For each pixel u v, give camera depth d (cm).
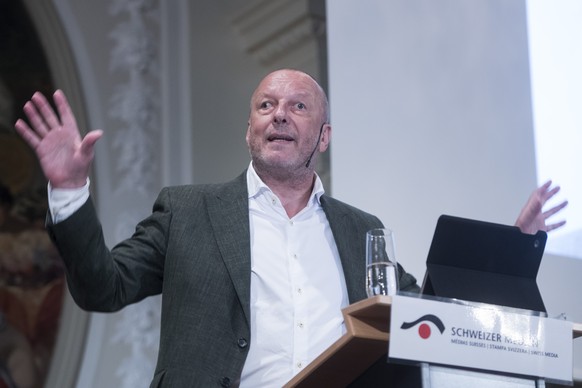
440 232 342
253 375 384
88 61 1448
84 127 1423
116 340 1381
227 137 1401
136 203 1427
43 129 367
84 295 378
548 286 630
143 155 1443
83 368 1367
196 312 378
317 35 1294
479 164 675
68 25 1446
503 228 352
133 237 419
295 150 437
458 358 307
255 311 396
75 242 366
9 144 1488
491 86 685
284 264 416
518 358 320
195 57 1468
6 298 1439
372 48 760
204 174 1420
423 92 720
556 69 654
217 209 413
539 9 673
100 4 1479
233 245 398
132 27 1479
